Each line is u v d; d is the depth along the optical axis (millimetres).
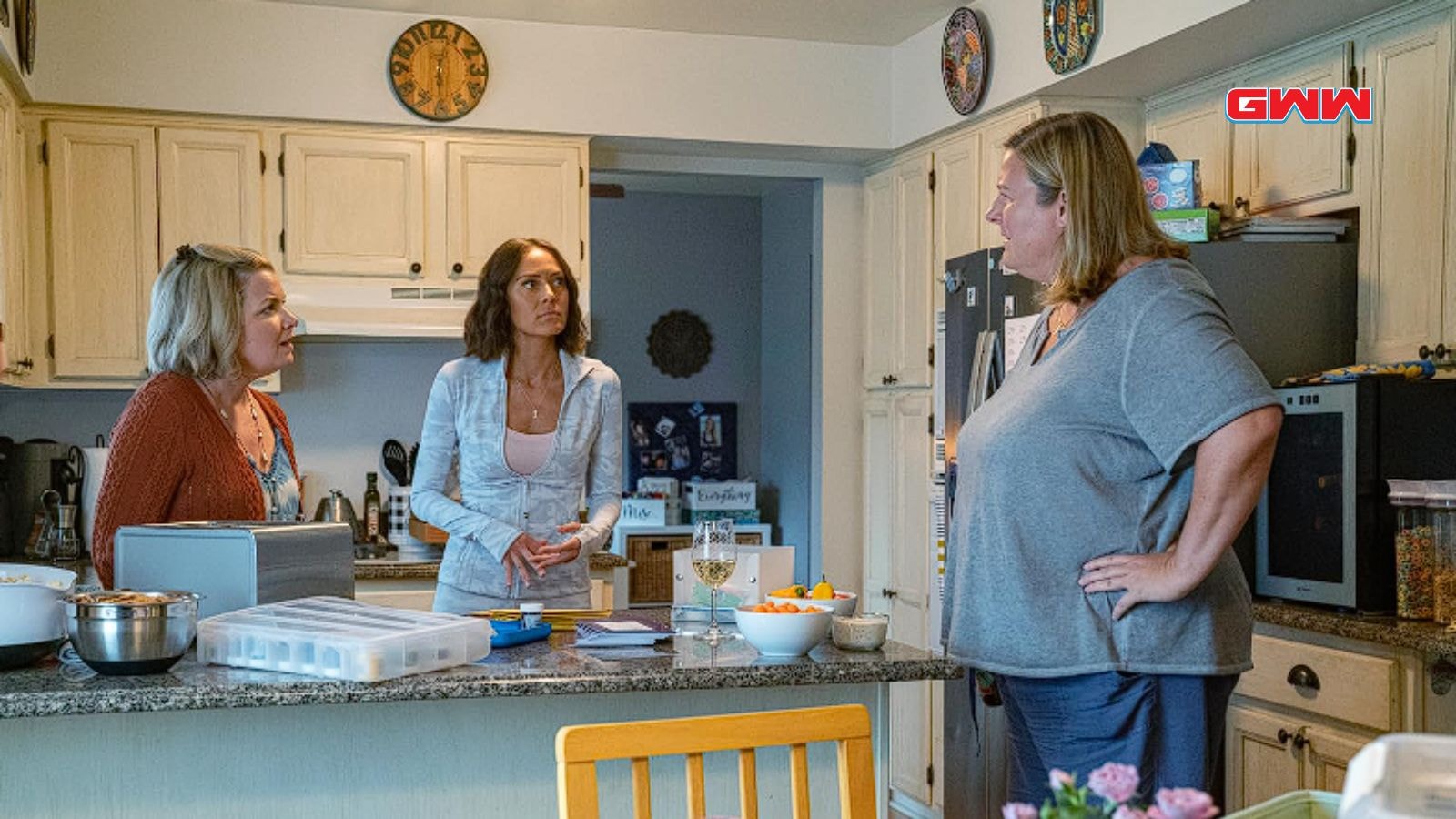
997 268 3793
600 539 2879
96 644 1888
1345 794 849
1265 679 3131
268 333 2365
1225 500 1816
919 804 4535
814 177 5301
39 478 4320
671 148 4977
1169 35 3537
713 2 4391
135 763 1946
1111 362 1901
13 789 1902
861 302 5352
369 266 4492
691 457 7117
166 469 2264
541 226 4652
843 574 5363
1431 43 3180
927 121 4727
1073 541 1937
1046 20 4016
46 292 4254
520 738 2104
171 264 2348
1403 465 2957
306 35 4406
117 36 4250
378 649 1896
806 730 1562
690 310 7156
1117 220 1940
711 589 2373
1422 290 3213
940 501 4250
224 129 4383
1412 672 2734
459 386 2932
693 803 1510
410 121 4500
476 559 2877
